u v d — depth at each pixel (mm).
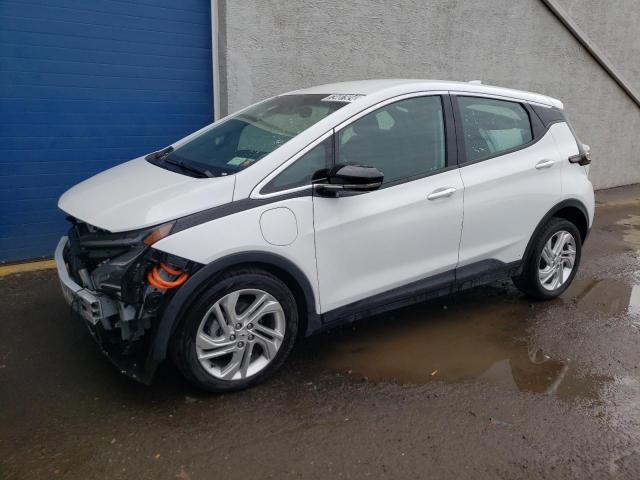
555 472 2775
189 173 3463
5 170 5234
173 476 2645
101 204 3221
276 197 3217
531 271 4613
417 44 7410
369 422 3102
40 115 5297
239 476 2660
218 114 6242
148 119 5859
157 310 2922
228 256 3033
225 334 3146
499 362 3822
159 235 2916
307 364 3682
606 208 8836
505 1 8109
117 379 3408
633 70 9977
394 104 3781
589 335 4281
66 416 3045
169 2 5723
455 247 3998
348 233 3443
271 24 6211
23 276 5000
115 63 5566
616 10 9406
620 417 3248
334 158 3477
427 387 3475
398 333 4195
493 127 4277
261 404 3213
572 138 4785
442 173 3895
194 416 3078
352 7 6738
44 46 5199
